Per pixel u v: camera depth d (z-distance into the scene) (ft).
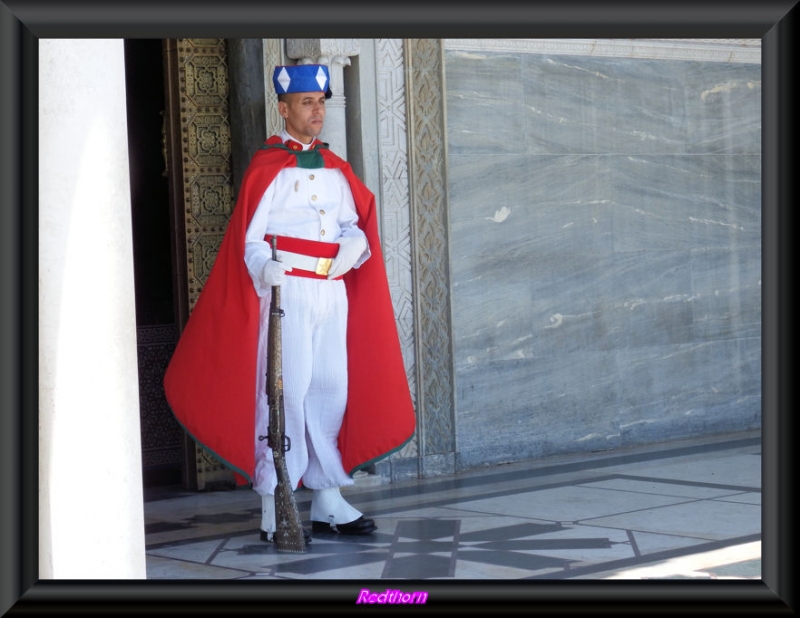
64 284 11.68
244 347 19.40
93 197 11.81
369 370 20.63
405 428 20.86
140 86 30.86
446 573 16.69
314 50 24.75
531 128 28.17
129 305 12.20
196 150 25.46
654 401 30.53
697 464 26.81
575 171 28.94
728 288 32.07
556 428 28.66
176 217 25.55
